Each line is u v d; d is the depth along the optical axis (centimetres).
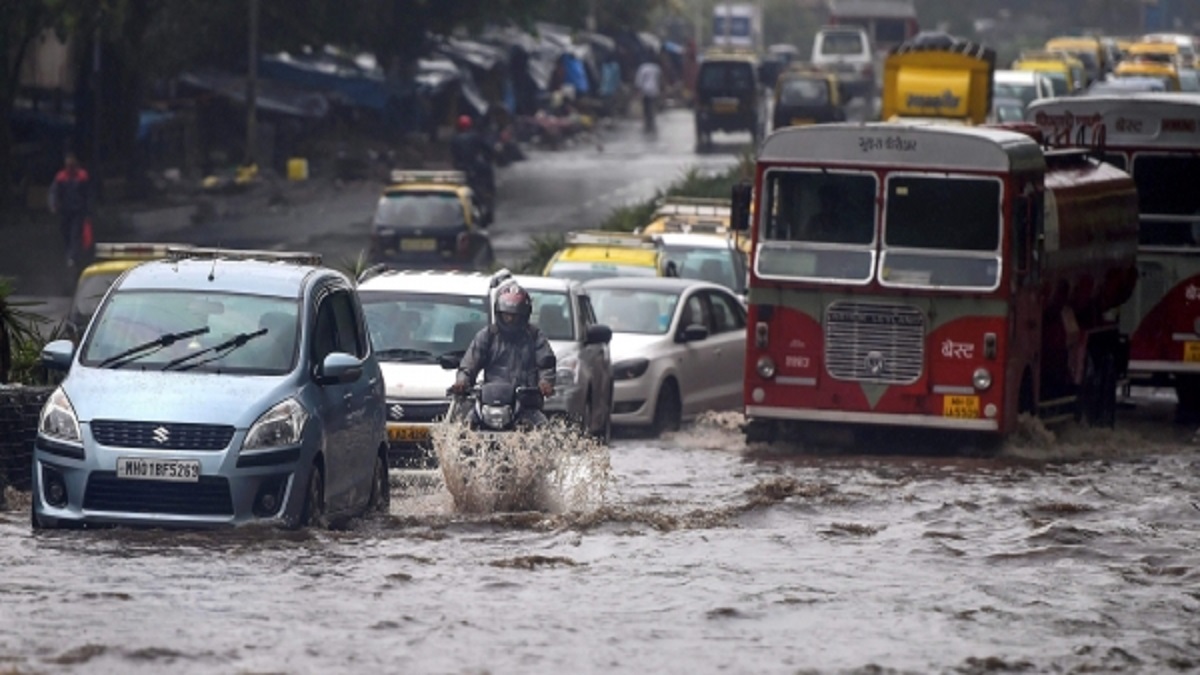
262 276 3947
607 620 2916
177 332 3803
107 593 2983
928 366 5653
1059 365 6197
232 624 2794
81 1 12525
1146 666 2686
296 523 3603
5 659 2534
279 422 3588
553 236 9606
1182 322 6762
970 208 5628
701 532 3853
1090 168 6450
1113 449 5931
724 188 11419
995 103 14550
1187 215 6744
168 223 12950
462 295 5325
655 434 6362
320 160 16275
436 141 18225
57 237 12412
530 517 3991
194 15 14862
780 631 2873
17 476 4250
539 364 4369
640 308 6669
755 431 5956
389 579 3191
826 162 5728
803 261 5744
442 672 2548
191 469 3525
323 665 2562
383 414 4184
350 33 15775
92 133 13712
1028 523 4028
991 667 2656
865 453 5812
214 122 16100
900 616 2997
